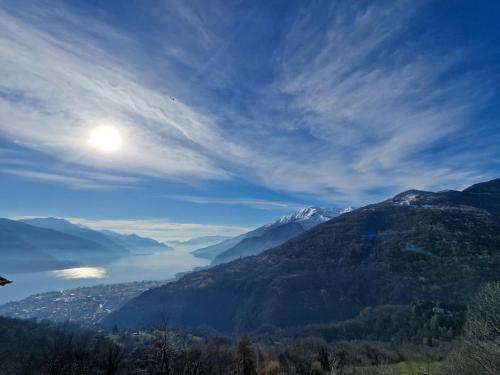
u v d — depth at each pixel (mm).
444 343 97000
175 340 79125
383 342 121500
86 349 65250
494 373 31172
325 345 86875
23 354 65750
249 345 66562
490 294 46438
